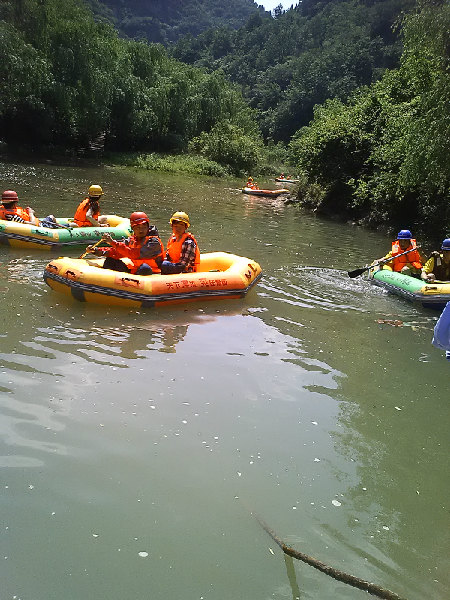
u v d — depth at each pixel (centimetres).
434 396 448
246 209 1719
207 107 4359
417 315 667
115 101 3494
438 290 686
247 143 3897
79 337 498
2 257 747
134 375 431
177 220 680
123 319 561
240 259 734
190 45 12456
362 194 1579
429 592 247
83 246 842
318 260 976
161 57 4344
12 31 2831
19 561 243
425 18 1099
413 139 1205
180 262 676
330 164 1798
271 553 261
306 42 10894
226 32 12644
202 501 293
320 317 634
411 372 493
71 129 3209
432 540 282
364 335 584
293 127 7719
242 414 389
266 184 3259
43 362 436
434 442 377
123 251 648
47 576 237
